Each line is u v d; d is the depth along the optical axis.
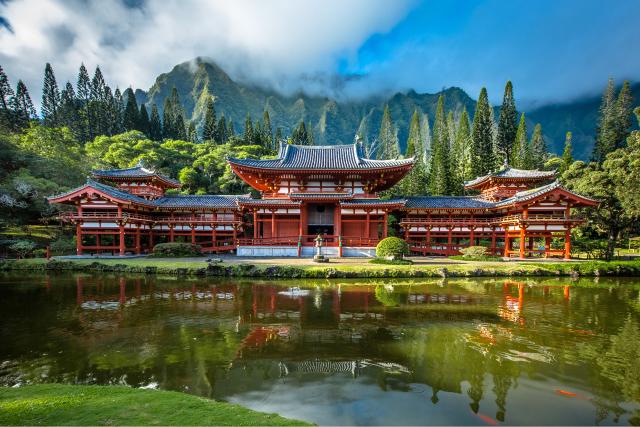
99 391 7.45
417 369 9.41
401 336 12.23
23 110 84.38
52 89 90.94
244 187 62.97
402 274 25.88
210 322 13.87
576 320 14.42
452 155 70.56
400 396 7.88
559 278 26.38
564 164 63.75
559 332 12.77
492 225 39.88
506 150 68.75
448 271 26.31
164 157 66.25
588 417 7.07
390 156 94.69
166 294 19.36
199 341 11.59
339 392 8.05
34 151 53.34
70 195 34.31
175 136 97.00
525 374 9.12
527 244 44.28
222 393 7.96
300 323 13.79
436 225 40.41
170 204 40.97
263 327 13.22
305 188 40.41
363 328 13.16
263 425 5.94
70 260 30.02
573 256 39.28
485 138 64.62
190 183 61.34
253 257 34.91
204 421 6.02
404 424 6.72
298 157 42.78
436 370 9.34
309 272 25.33
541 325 13.68
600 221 38.03
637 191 33.56
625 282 24.77
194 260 31.75
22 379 8.64
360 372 9.19
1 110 75.31
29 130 67.31
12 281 23.42
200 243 41.22
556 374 9.11
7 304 16.86
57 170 49.44
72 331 12.64
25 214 44.84
